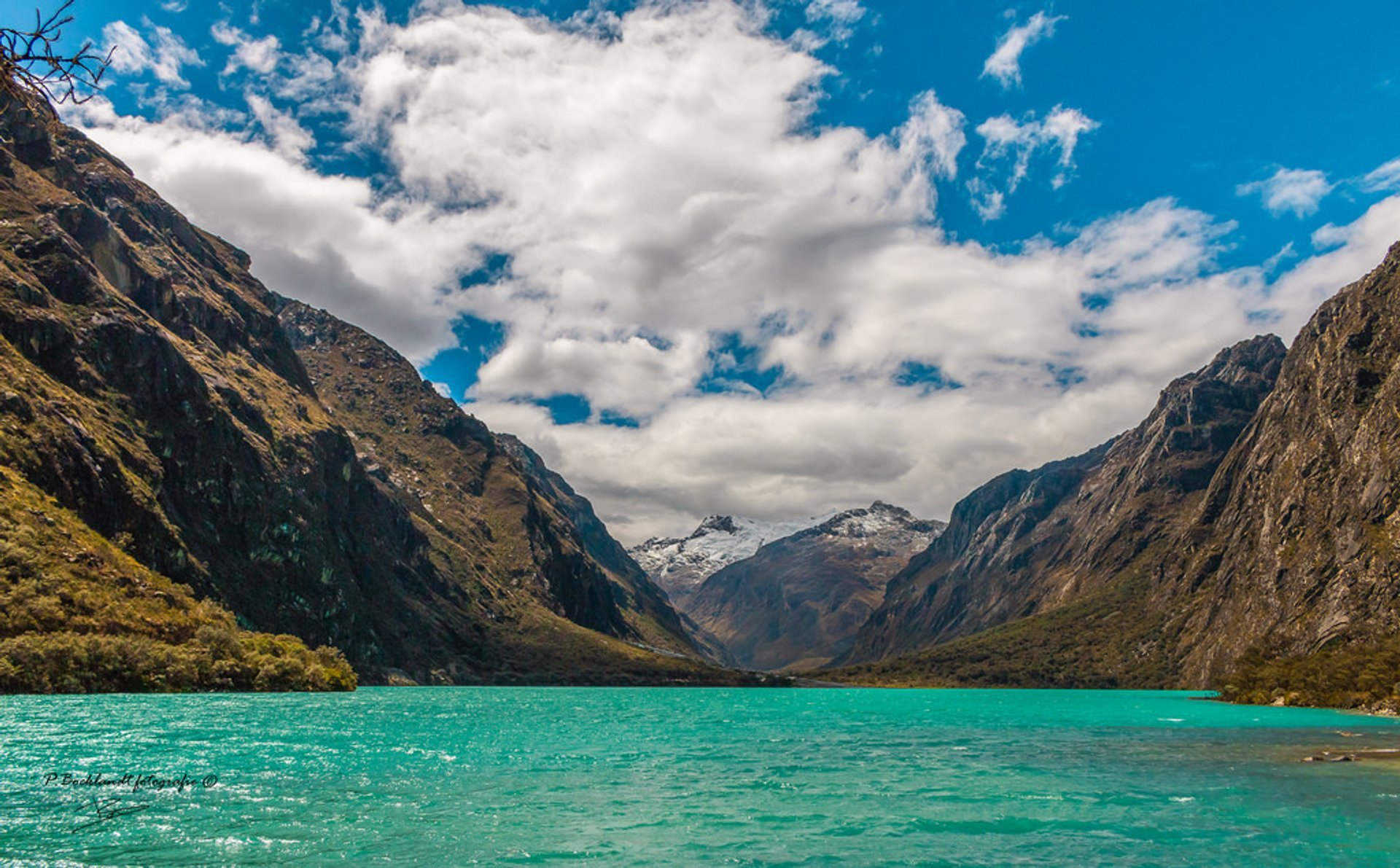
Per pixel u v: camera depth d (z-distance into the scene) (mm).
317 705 136750
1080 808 53719
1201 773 70562
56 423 193500
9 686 122938
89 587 155000
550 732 102688
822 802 55500
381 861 38469
